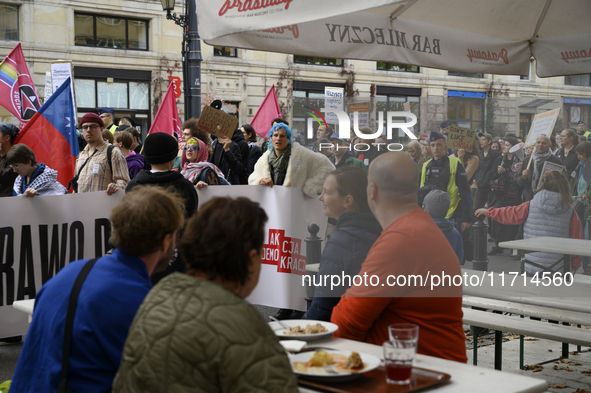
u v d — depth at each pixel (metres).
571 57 4.13
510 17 4.10
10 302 4.18
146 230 1.86
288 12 2.47
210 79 19.64
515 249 2.38
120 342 1.74
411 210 2.10
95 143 5.00
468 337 4.82
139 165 6.00
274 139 5.11
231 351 1.25
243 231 1.41
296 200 2.30
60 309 1.80
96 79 18.27
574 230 2.40
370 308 2.08
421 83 21.08
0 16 16.72
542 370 3.91
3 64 6.73
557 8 3.96
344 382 1.64
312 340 2.08
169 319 1.31
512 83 17.88
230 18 2.70
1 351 4.27
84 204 4.42
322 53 3.72
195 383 1.26
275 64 20.53
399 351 1.60
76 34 18.00
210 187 4.70
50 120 5.16
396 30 3.97
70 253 4.38
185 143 5.11
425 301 2.07
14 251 4.18
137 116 19.08
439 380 1.63
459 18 4.06
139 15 18.66
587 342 3.02
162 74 19.12
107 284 1.79
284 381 1.26
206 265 1.40
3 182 5.04
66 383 1.73
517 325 3.39
